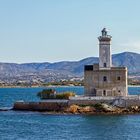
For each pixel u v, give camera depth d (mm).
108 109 180875
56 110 187500
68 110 183375
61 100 187875
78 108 183000
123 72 195000
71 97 186250
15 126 151000
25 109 195375
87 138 123938
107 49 197125
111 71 195375
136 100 183750
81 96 191625
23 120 166000
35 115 180125
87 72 197125
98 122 157375
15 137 127250
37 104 192250
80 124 153000
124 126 147250
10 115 181500
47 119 167750
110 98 184500
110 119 164625
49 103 189500
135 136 127688
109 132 135125
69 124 153125
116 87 195500
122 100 183750
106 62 196625
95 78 196375
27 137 127000
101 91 195875
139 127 145125
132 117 169750
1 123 159000
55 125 151500
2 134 133375
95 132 135000
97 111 181000
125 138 124188
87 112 181000
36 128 145250
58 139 122250
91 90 196875
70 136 127500
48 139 122500
